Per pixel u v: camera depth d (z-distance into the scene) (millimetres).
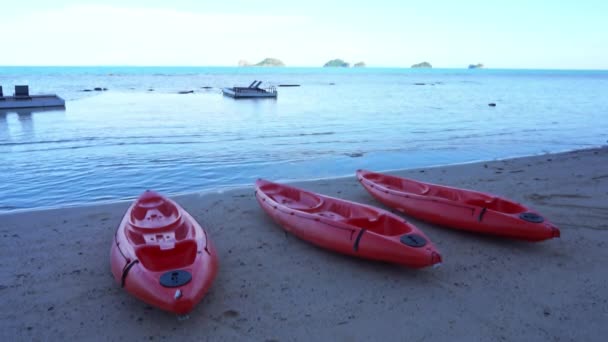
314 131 19078
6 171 11141
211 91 51125
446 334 3924
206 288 4188
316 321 4121
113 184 10062
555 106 34531
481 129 20391
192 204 7723
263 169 11758
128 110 27594
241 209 7457
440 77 145500
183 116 24500
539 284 4871
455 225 6305
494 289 4758
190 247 4734
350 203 6344
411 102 37438
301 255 5609
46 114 24578
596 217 7074
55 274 4992
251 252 5676
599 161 12234
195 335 3895
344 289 4742
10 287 4664
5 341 3771
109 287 4730
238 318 4164
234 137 17141
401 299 4539
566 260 5496
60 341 3791
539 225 5539
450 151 14852
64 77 93188
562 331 3986
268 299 4512
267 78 107375
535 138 17969
